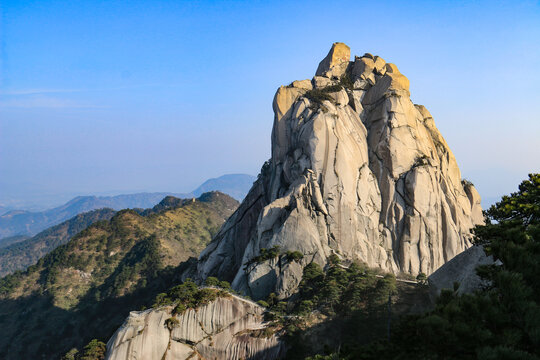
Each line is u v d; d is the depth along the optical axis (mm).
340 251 92000
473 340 21703
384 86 112938
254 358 69188
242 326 73250
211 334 72375
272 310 75812
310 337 69188
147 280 176000
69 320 165000
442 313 24312
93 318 161125
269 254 87438
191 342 71438
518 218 37812
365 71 119500
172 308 74625
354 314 69625
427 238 100750
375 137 108812
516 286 22203
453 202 108500
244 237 116062
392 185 103750
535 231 27391
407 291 74875
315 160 98750
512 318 22078
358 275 78062
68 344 152000
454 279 52188
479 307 23062
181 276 143625
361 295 73625
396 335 27844
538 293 23000
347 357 28953
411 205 101750
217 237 124562
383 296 69875
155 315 73312
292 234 88875
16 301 181125
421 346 24547
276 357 68438
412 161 106125
